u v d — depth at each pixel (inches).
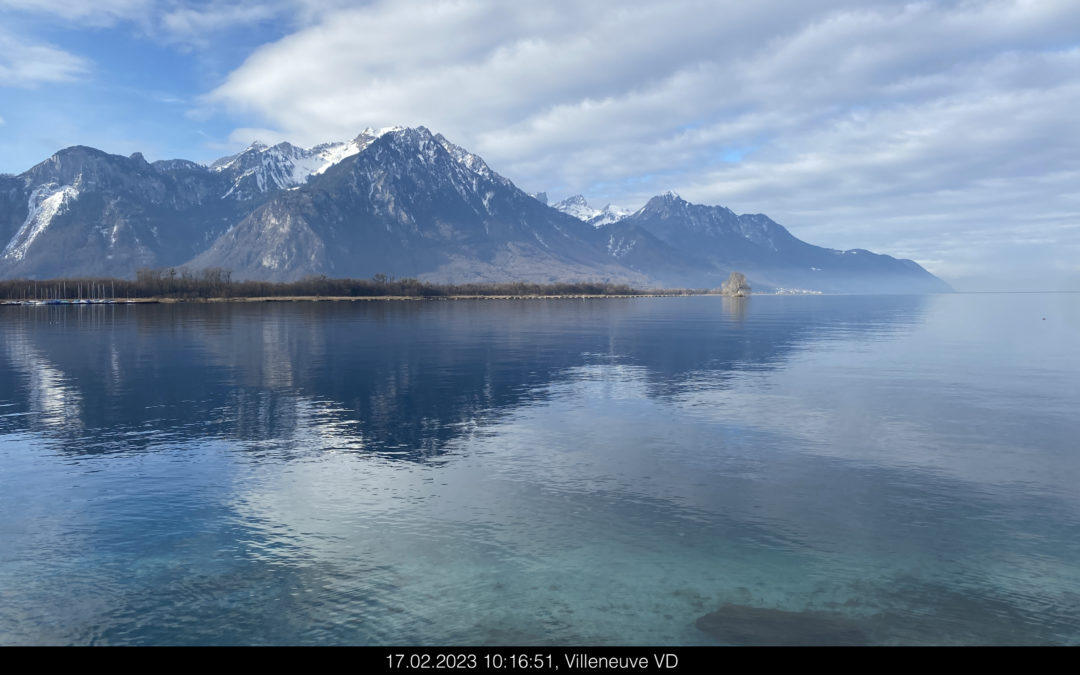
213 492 1202.0
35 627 767.7
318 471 1327.5
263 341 4165.8
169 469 1346.0
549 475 1299.2
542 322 6368.1
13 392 2256.4
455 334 4778.5
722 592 833.5
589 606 801.6
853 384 2409.0
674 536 999.6
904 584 854.5
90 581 869.2
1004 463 1380.4
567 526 1039.6
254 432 1665.8
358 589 842.8
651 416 1849.2
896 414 1870.1
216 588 847.7
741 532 1015.6
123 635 753.0
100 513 1104.2
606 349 3710.6
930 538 994.1
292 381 2493.8
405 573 883.4
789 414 1873.8
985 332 5103.3
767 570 892.6
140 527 1043.3
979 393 2213.3
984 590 839.7
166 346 3826.3
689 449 1494.8
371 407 1988.2
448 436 1619.1
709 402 2062.0
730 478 1282.0
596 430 1681.8
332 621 774.5
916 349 3735.2
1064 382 2444.6
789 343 4119.1
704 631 749.3
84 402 2076.8
